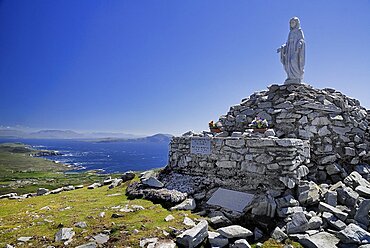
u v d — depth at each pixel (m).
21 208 11.91
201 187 11.75
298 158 10.84
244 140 11.25
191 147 13.05
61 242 7.33
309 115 13.65
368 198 10.14
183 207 10.16
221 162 11.81
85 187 16.67
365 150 14.10
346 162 13.70
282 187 10.23
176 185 12.21
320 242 7.60
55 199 13.27
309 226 8.44
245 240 7.50
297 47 15.35
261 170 10.71
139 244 7.15
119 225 8.28
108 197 12.41
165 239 7.46
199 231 7.42
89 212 9.91
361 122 14.88
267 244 7.88
